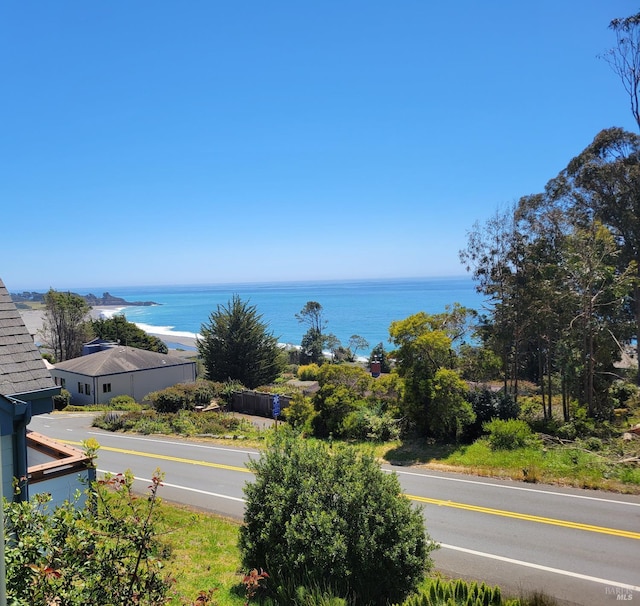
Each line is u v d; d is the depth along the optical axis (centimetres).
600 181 2812
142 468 1500
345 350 6969
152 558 378
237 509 1120
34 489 624
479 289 2320
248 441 1938
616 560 813
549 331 2059
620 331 2342
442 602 533
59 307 5175
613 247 2219
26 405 602
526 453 1409
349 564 615
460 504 1092
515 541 895
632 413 2105
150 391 3738
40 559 339
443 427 1631
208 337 4175
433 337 1598
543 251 2183
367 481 671
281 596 625
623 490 1150
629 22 2125
